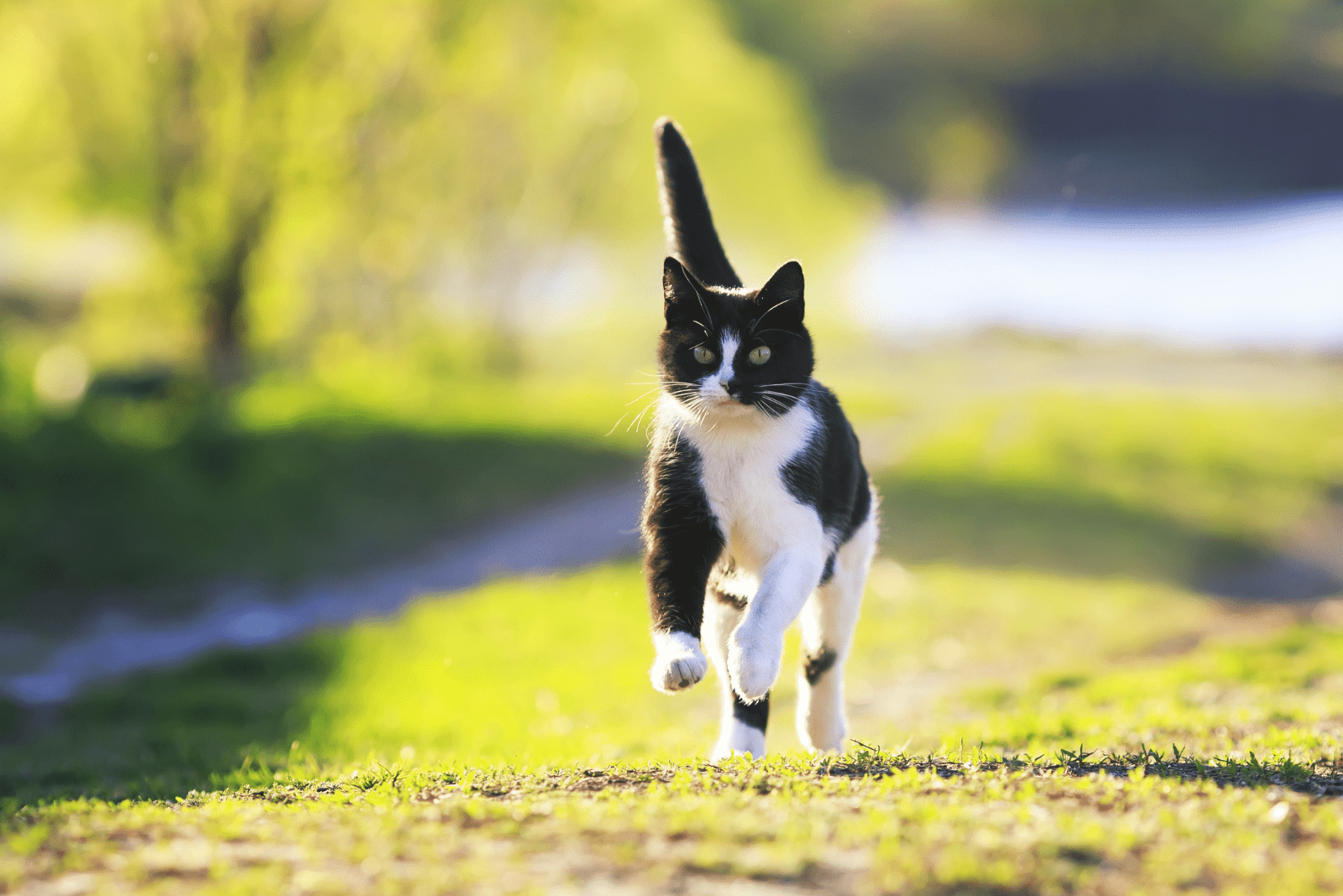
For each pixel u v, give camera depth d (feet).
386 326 82.53
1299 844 10.94
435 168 78.23
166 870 10.52
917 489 59.52
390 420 65.98
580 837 10.98
